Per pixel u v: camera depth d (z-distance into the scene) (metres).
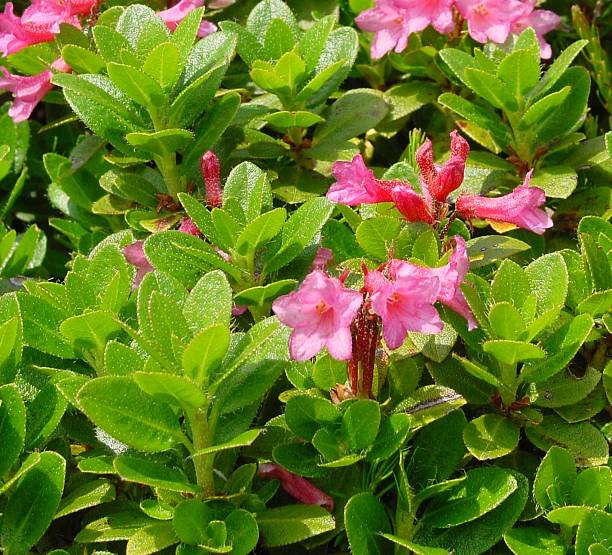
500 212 0.31
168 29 0.35
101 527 0.29
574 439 0.30
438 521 0.29
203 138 0.34
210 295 0.28
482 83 0.34
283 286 0.31
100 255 0.30
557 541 0.28
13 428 0.28
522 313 0.29
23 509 0.28
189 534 0.28
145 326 0.28
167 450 0.29
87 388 0.27
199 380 0.28
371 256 0.32
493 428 0.29
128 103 0.34
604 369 0.30
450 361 0.31
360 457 0.28
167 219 0.34
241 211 0.31
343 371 0.30
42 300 0.30
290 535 0.28
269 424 0.30
